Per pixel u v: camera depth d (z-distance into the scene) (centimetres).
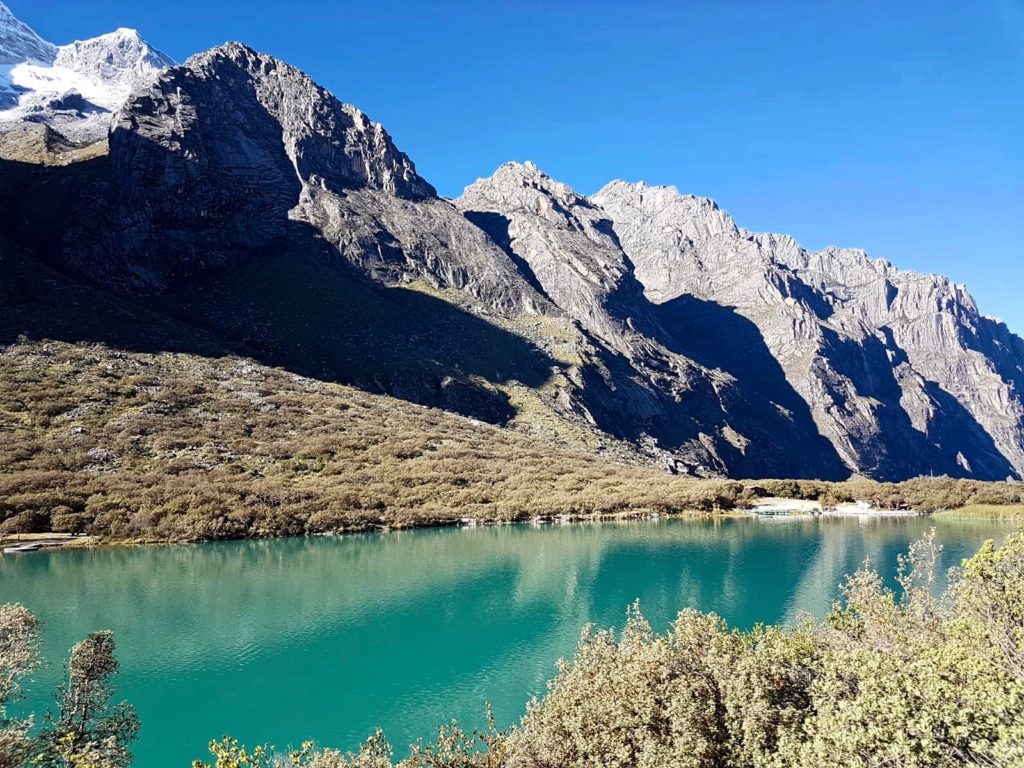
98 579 7000
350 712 3794
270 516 9856
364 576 7200
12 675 2469
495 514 11412
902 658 1964
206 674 4375
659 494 12988
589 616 5612
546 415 19638
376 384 18450
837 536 9906
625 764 1888
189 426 12512
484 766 2228
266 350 18325
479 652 4769
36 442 10644
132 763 3216
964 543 8950
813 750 1577
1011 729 1399
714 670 1959
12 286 15450
